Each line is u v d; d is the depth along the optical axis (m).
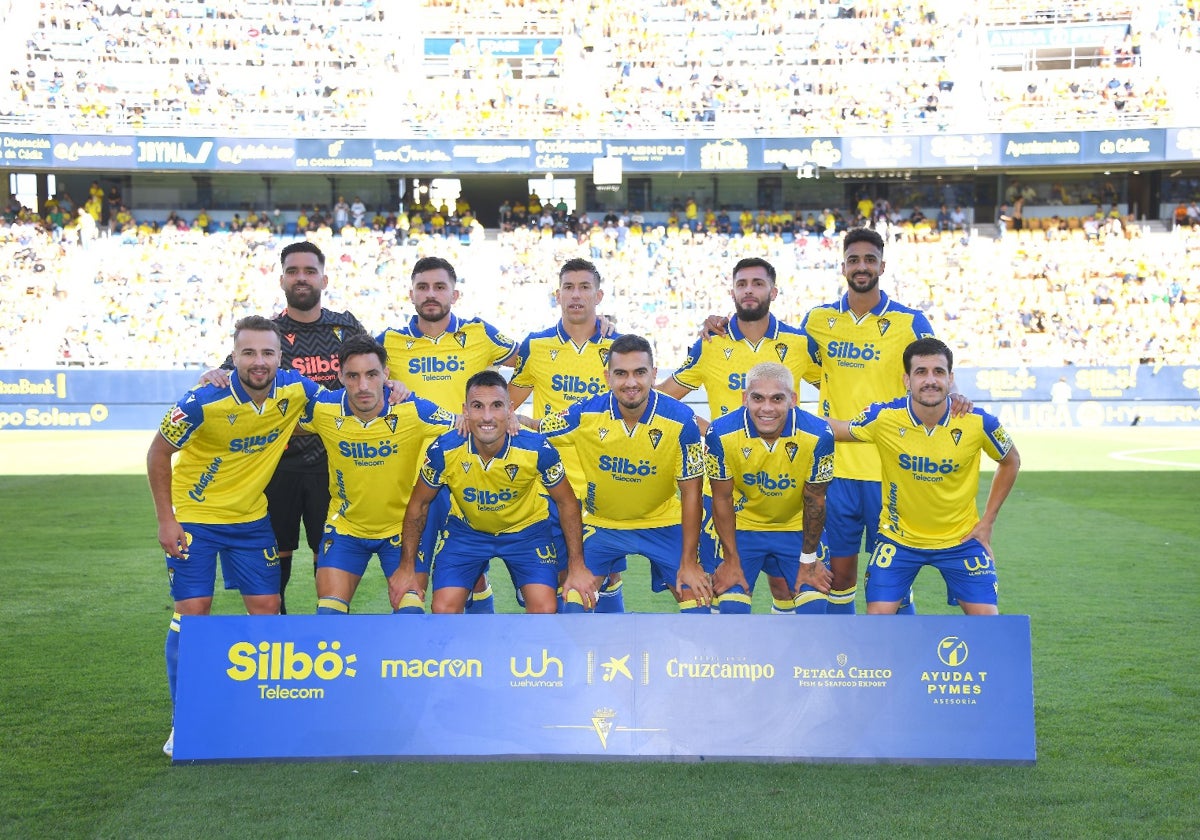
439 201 31.19
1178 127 27.00
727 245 30.00
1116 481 15.80
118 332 27.62
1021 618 4.86
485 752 4.80
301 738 4.82
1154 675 6.16
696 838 4.04
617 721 4.83
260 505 5.79
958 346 27.73
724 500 5.94
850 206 31.27
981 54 30.86
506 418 5.51
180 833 4.09
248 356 5.36
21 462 18.80
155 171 27.92
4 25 29.92
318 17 31.58
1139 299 28.25
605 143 27.94
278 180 31.03
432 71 31.39
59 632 7.25
